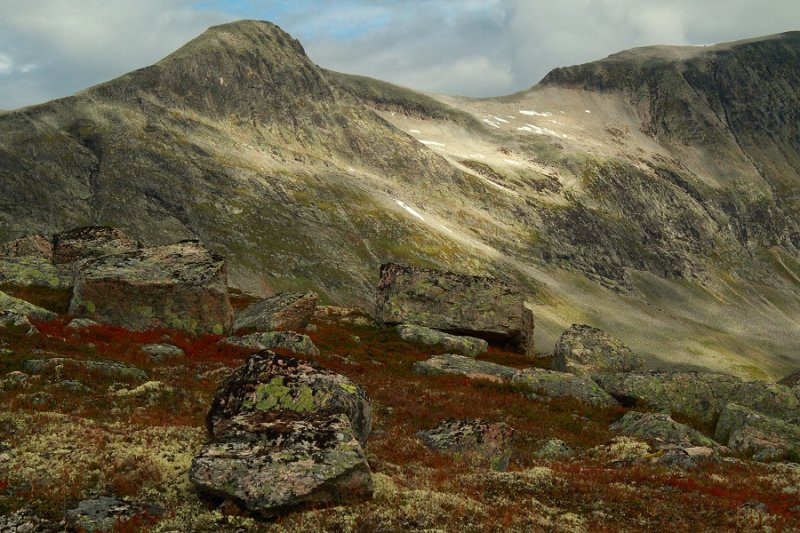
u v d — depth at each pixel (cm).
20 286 4897
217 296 4484
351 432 1867
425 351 5162
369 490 1758
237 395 2030
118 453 1919
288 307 5100
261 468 1680
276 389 2009
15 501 1590
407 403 3366
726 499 2111
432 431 2702
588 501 1983
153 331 4197
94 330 3900
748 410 3469
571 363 4969
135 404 2645
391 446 2541
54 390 2664
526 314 6378
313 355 4175
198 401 2820
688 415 3884
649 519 1861
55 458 1847
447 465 2344
